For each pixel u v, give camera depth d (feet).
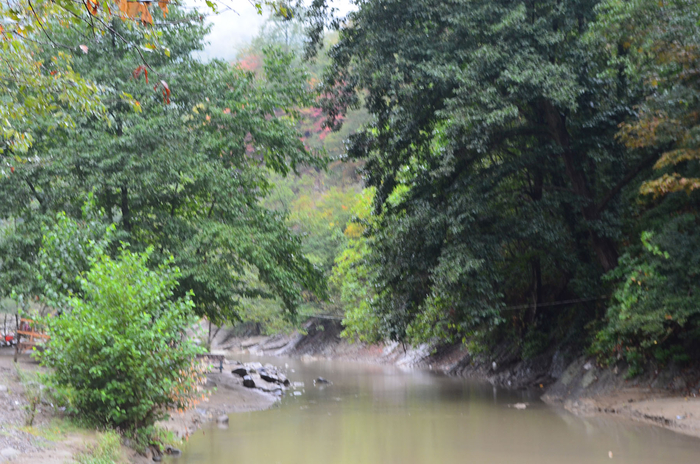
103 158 60.44
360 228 144.25
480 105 61.57
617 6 55.21
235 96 69.82
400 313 72.28
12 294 49.49
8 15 23.91
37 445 28.09
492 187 66.85
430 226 66.49
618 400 56.70
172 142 62.80
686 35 50.11
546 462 35.14
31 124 53.88
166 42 66.49
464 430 47.09
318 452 38.27
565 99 57.52
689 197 59.06
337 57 72.23
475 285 61.72
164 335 35.40
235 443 41.04
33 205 75.36
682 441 40.47
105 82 61.31
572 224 71.51
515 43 62.85
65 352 34.35
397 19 68.08
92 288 36.01
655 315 52.85
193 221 68.49
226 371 92.48
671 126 50.90
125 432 34.24
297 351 190.80
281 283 66.59
